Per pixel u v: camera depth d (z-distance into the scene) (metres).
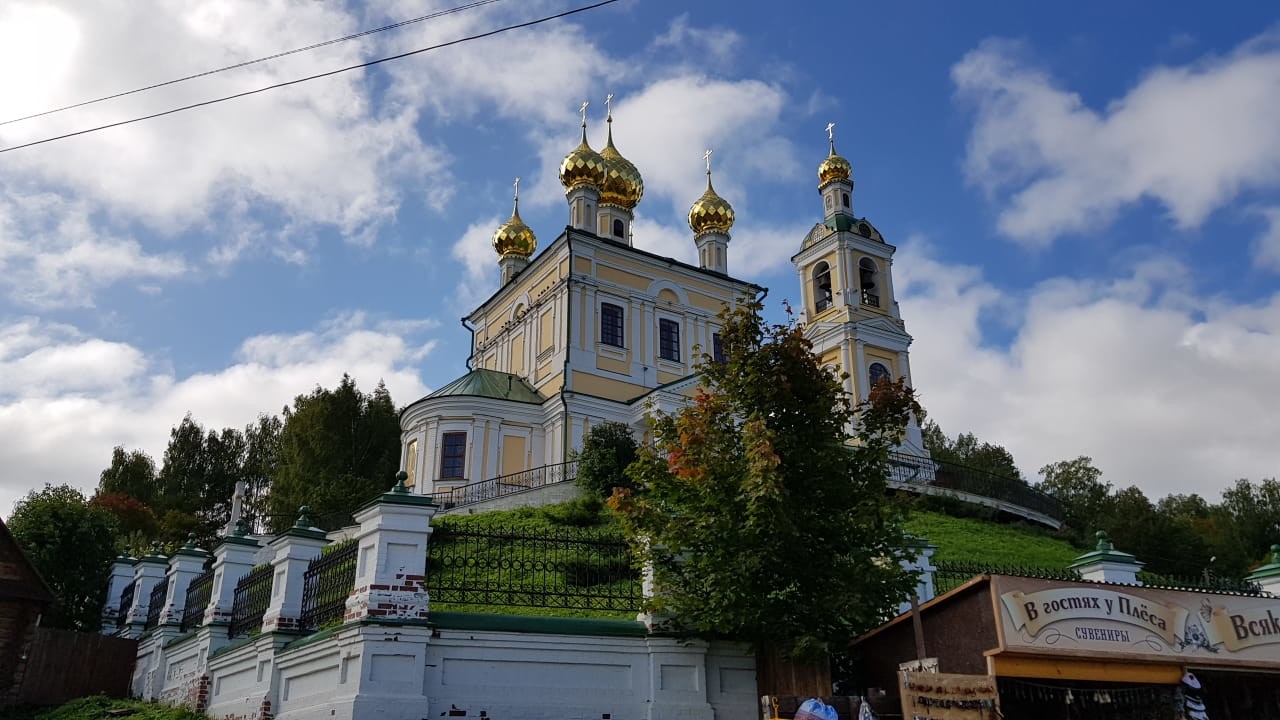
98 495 49.53
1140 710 10.78
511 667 11.18
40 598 18.06
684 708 11.55
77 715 16.44
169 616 18.09
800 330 12.41
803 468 11.71
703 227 52.47
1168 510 57.62
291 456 51.69
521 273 47.03
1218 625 10.72
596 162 48.44
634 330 44.16
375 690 10.38
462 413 40.12
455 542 11.95
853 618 11.01
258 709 12.42
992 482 38.81
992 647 9.84
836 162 50.38
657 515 11.86
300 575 13.16
